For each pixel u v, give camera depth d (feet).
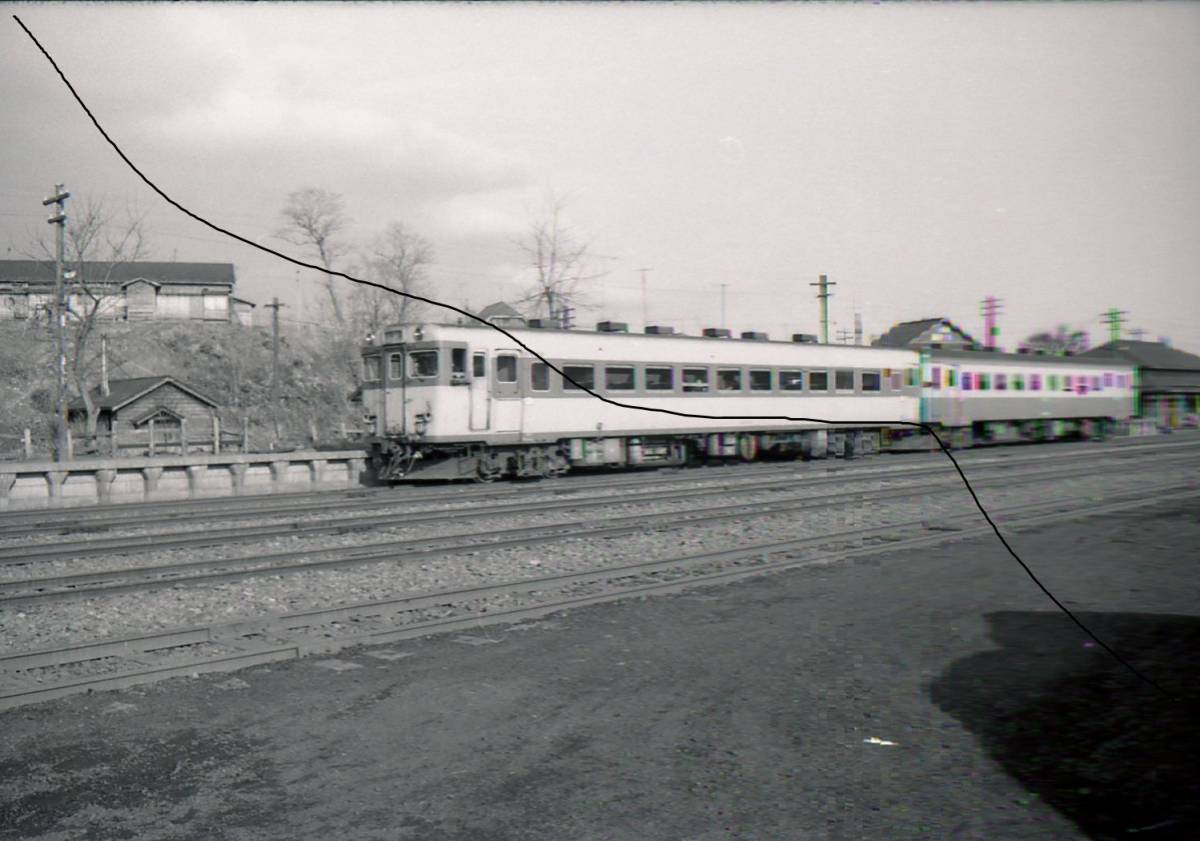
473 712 20.52
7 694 21.13
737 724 19.61
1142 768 16.98
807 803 15.67
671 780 16.69
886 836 14.43
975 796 15.89
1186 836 14.32
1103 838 14.32
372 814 15.39
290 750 18.33
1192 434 174.91
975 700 20.99
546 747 18.38
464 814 15.35
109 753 18.24
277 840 14.49
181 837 14.62
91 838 14.62
